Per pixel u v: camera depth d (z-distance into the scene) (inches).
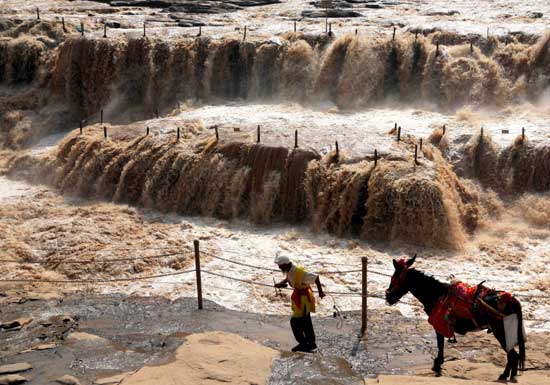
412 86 961.5
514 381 362.0
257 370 363.3
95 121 1063.6
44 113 1075.3
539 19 1088.2
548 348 441.4
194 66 1049.5
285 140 760.3
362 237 673.6
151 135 824.3
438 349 399.2
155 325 479.8
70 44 1088.2
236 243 668.1
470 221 693.3
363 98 962.7
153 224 720.3
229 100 1031.0
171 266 612.4
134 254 631.2
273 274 593.3
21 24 1203.2
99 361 388.8
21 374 374.6
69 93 1089.4
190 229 705.6
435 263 614.2
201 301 517.3
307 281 419.8
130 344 424.2
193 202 758.5
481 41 964.6
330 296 545.6
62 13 1355.8
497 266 604.7
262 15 1293.1
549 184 714.2
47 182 868.6
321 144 746.2
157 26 1222.3
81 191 818.8
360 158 711.1
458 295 381.1
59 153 872.9
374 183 674.2
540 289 554.3
